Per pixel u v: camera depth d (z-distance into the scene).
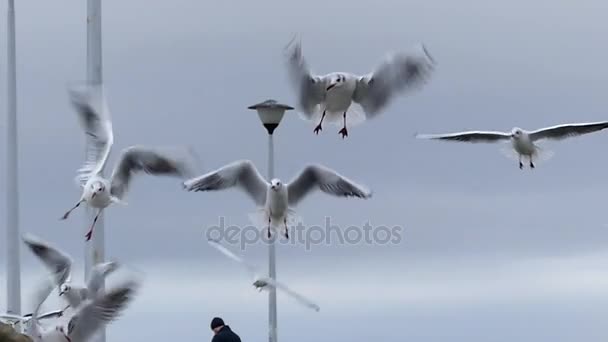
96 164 19.30
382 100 17.86
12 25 27.34
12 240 26.73
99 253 23.44
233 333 24.44
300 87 17.70
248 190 20.02
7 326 11.87
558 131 22.58
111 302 13.28
